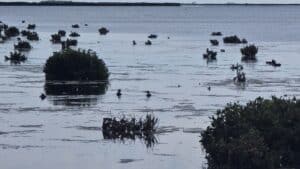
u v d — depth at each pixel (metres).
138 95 87.81
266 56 163.50
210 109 75.56
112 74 114.75
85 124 65.88
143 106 77.94
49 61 106.06
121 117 68.88
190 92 91.38
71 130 62.91
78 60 105.75
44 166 49.53
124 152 54.41
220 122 55.53
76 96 86.44
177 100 83.25
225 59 153.00
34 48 180.38
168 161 51.44
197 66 132.75
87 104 79.31
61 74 105.12
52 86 96.56
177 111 74.19
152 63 138.75
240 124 53.75
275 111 56.56
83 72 104.69
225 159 50.34
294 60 150.38
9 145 56.53
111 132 62.22
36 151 54.41
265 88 96.44
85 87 95.81
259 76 113.81
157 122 66.94
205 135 56.00
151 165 50.19
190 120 68.38
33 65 129.62
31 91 90.69
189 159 52.03
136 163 50.78
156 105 78.75
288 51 183.12
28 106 77.38
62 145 56.62
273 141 52.59
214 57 154.00
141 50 181.25
